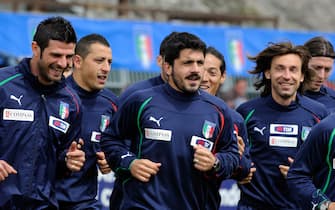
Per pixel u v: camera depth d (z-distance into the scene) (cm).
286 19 6303
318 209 1745
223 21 4584
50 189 1886
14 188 1841
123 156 1905
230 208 3200
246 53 4062
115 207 2181
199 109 1905
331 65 2467
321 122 1762
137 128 1914
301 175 1789
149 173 1856
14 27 3647
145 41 3862
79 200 2258
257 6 6222
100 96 2342
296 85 2252
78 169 1870
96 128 2312
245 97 4238
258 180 2275
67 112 1894
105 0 4991
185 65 1866
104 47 2316
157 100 1902
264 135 2281
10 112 1845
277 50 2245
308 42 2475
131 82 3988
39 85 1864
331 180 1762
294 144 2273
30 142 1855
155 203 1880
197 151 1845
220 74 2344
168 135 1883
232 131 1944
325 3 6700
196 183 1894
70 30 1816
